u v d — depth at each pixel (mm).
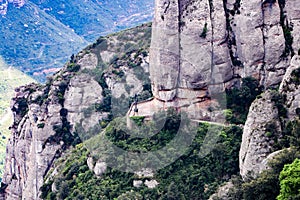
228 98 107500
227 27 110625
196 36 108062
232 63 109938
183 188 98375
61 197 111562
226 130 102938
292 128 92188
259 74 108375
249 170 91312
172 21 108438
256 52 108312
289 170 75875
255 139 92750
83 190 107438
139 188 101188
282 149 89125
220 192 91812
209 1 110062
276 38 108000
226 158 99812
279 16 108500
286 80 96938
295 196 73375
